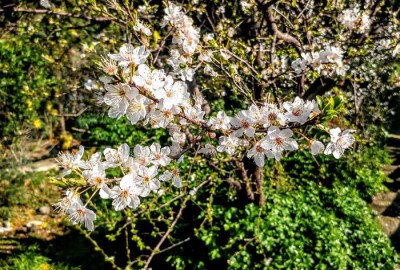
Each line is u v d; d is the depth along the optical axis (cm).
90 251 662
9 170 798
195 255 601
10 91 761
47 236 710
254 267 555
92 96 833
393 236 713
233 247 579
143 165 209
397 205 788
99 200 742
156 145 218
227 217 611
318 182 795
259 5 367
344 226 664
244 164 563
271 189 677
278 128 186
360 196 812
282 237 590
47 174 896
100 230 696
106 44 464
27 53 736
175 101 180
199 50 291
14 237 700
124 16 318
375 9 469
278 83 519
